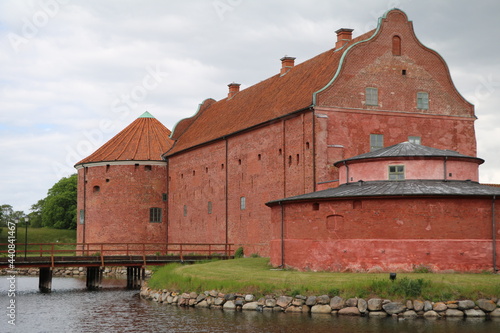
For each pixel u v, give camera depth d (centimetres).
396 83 4344
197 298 3188
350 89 4206
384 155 3403
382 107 4281
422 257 3048
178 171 5969
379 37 4331
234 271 3528
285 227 3500
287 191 4322
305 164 4153
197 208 5575
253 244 4669
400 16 4406
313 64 4862
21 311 3247
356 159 3472
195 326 2653
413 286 2705
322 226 3269
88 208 6291
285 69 5394
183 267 4016
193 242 5628
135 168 6141
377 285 2756
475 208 3077
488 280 2759
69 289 4444
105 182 6181
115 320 2916
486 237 3069
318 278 2975
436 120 4431
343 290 2803
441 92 4466
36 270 6169
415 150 3453
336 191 3347
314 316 2731
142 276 4475
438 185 3244
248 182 4784
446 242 3047
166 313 3014
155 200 6159
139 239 6084
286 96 4722
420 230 3066
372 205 3134
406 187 3191
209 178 5378
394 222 3094
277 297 2925
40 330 2733
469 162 3425
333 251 3216
